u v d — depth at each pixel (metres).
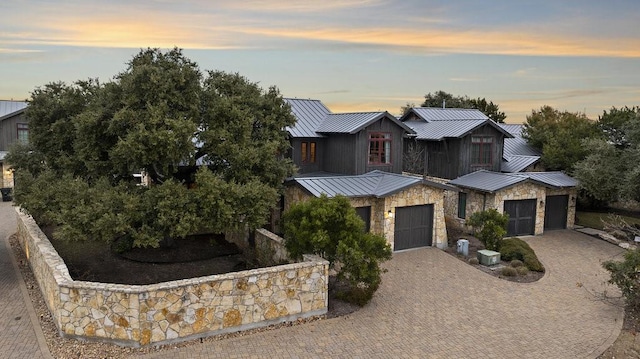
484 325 12.91
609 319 13.47
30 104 17.16
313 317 13.07
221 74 17.00
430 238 21.11
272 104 17.94
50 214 14.09
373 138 23.25
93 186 14.70
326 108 26.92
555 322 13.22
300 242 13.72
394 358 10.96
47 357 10.30
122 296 10.73
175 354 10.73
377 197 19.38
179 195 13.88
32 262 16.02
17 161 18.03
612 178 23.53
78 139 15.46
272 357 10.77
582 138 28.70
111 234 13.32
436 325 12.84
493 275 17.45
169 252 17.75
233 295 11.84
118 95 14.86
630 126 24.58
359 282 14.38
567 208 25.42
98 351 10.63
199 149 16.25
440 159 27.53
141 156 13.80
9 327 11.74
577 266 18.83
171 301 11.06
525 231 24.03
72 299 10.95
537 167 29.12
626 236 22.80
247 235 18.23
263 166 16.61
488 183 23.80
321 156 24.86
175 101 14.66
